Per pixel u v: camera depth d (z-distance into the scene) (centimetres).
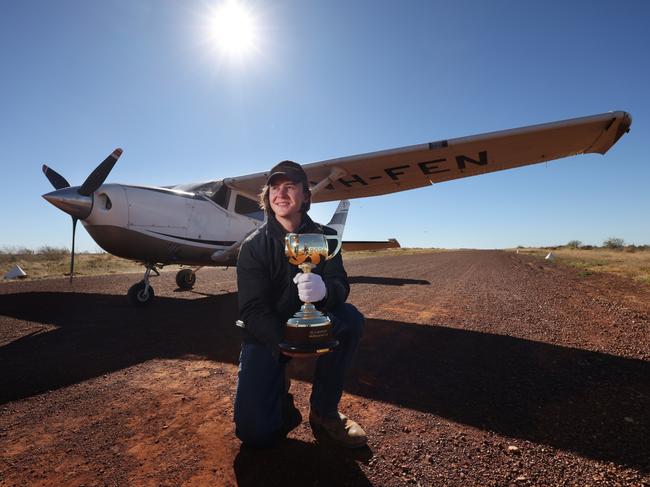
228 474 125
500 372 230
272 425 136
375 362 251
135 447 144
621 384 207
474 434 152
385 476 123
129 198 458
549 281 771
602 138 460
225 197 603
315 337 123
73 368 242
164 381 219
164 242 493
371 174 610
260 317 135
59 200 409
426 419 167
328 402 148
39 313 437
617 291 611
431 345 293
